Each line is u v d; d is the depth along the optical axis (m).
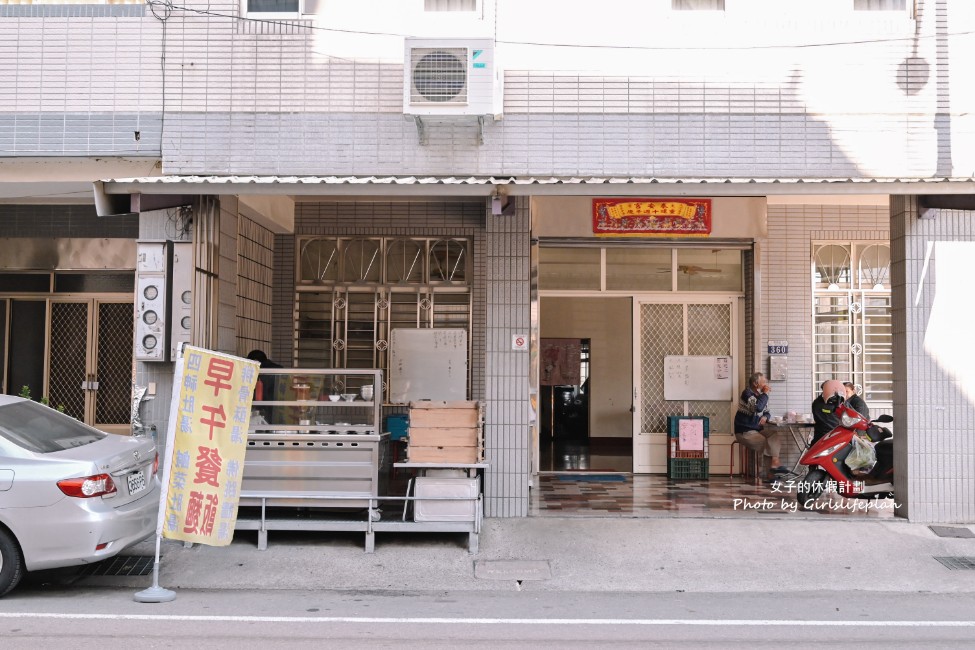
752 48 9.45
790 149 9.39
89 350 12.23
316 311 11.94
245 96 9.50
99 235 12.17
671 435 11.86
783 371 11.88
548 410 17.06
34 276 12.29
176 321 9.09
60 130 9.55
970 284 8.96
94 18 9.60
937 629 6.16
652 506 9.62
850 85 9.41
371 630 6.04
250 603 6.87
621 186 7.92
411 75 8.95
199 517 7.13
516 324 9.12
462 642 5.74
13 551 6.79
